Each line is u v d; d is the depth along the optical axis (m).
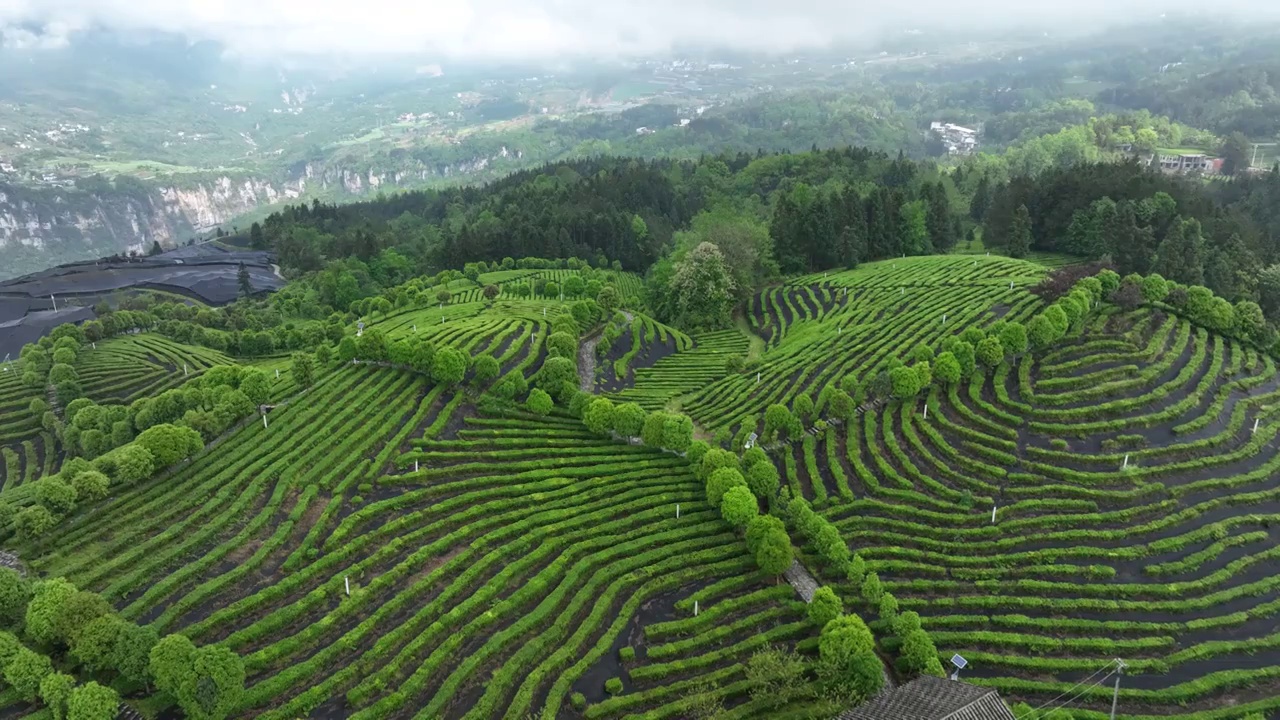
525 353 110.44
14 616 52.62
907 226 171.62
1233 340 99.25
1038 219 167.00
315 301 164.88
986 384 90.19
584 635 58.00
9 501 71.31
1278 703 52.69
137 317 132.75
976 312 110.19
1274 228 173.12
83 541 63.75
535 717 50.78
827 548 63.81
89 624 49.81
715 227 159.75
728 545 68.69
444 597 60.34
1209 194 197.88
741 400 96.88
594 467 79.81
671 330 138.12
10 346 131.88
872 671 51.16
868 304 129.88
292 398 91.12
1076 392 86.00
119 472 69.50
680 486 76.88
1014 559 66.31
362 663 53.66
